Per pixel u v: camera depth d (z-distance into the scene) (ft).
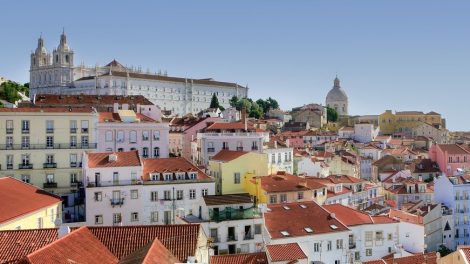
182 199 320.29
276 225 283.18
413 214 371.15
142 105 561.43
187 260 145.07
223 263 200.34
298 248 212.23
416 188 496.23
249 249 289.74
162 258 130.41
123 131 411.54
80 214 325.42
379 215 337.31
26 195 261.65
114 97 646.74
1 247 143.84
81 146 378.53
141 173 318.45
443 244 414.62
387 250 306.35
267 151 454.40
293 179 361.51
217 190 359.66
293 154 536.01
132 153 335.88
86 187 305.53
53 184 366.22
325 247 282.77
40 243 147.33
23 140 365.81
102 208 306.96
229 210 290.97
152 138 421.18
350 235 295.48
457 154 615.16
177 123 601.21
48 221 260.21
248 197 311.47
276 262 201.67
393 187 513.04
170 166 332.19
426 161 629.51
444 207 431.02
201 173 329.93
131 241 154.81
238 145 447.83
